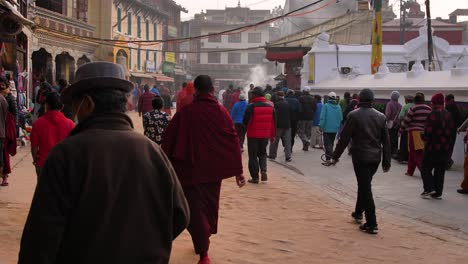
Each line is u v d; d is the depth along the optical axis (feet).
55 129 21.52
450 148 31.63
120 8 138.62
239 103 52.29
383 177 39.86
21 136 50.67
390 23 143.43
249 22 273.33
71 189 7.53
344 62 86.63
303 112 56.18
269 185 35.70
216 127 18.48
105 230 7.50
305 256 20.49
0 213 24.52
